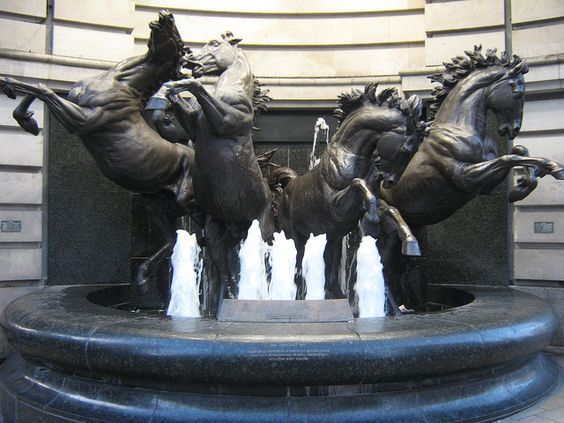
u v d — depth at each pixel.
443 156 9.30
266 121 13.00
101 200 11.61
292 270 9.12
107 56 12.05
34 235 11.00
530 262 11.28
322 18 13.25
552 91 11.23
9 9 11.09
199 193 8.64
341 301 6.46
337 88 12.84
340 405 5.49
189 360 5.36
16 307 7.48
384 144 7.95
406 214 9.92
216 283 9.65
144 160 9.00
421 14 12.97
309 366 5.30
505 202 11.52
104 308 7.28
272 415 5.37
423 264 11.89
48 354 6.12
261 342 5.36
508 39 11.97
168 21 8.67
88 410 5.77
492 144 9.51
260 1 13.22
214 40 8.99
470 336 5.84
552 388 7.24
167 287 10.98
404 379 5.61
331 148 8.40
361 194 7.68
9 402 6.55
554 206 11.15
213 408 5.46
